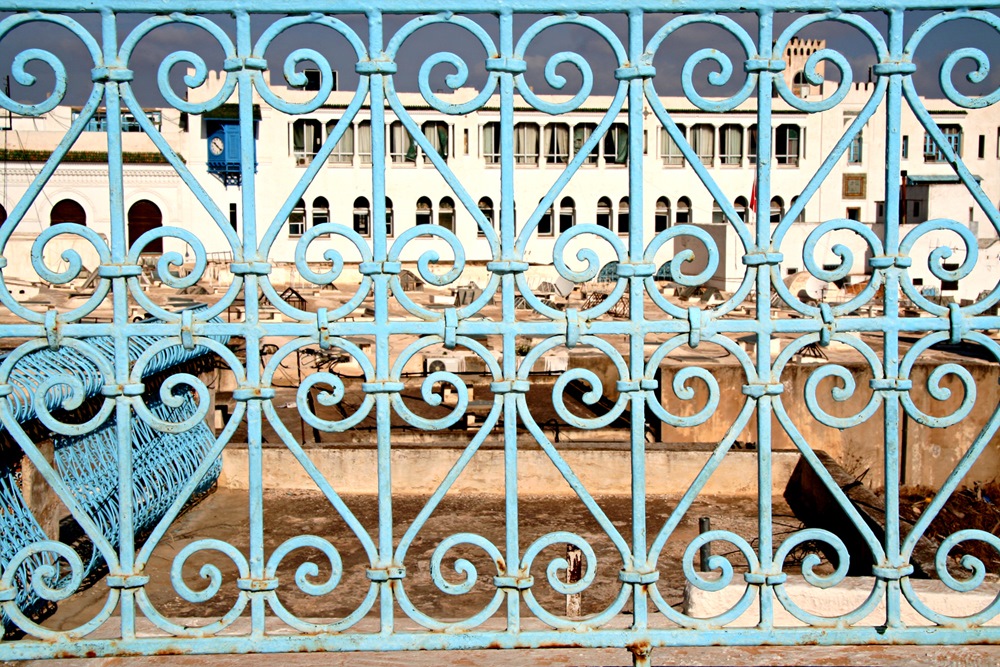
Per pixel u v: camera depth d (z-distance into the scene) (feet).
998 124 189.98
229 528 34.30
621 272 11.13
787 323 11.26
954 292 125.39
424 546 33.40
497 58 10.80
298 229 182.50
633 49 10.95
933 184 130.21
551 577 11.68
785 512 38.81
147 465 30.19
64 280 11.06
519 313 91.15
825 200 187.52
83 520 11.51
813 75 11.09
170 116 183.21
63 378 11.25
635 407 11.26
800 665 12.23
